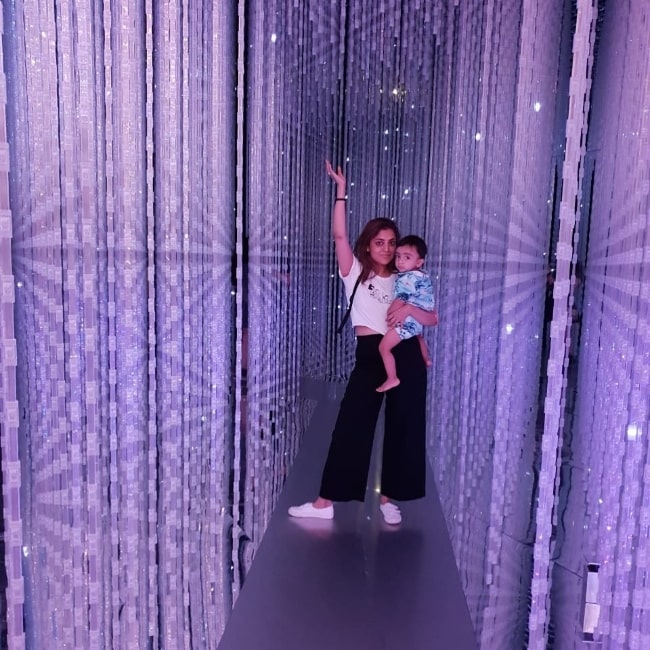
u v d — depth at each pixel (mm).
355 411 2566
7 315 1420
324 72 4867
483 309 3730
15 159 1740
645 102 1695
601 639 1661
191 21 2949
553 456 1988
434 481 3127
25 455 1780
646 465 1627
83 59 1872
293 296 5039
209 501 2555
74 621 1577
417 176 4973
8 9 1708
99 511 1978
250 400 4027
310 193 5332
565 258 1880
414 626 1895
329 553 2342
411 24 4574
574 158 1794
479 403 3664
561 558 1949
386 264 2557
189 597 1875
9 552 1488
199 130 3090
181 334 2955
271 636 1809
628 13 1885
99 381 2250
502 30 3469
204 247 3205
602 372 2014
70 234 1845
